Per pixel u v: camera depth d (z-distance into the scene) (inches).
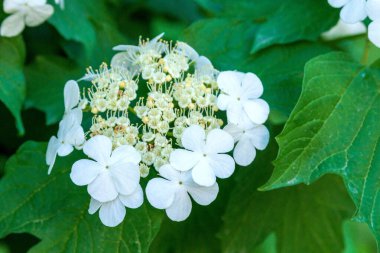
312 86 12.7
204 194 12.3
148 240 12.7
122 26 17.9
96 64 15.6
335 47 16.1
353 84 13.0
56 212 13.3
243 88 12.6
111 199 12.1
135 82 12.9
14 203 13.4
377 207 12.2
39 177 13.6
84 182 12.1
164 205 12.1
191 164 12.1
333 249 16.1
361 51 17.9
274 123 15.3
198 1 16.2
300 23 14.6
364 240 23.5
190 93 12.5
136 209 12.9
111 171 12.0
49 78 15.7
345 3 13.2
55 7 15.3
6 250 16.1
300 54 14.4
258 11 15.4
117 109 12.7
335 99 12.8
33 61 15.8
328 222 16.0
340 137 12.6
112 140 12.3
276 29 14.6
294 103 13.8
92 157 12.1
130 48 13.4
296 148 12.4
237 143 12.6
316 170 12.3
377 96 13.0
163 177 12.3
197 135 12.2
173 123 13.1
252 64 14.5
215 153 12.2
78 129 12.2
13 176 13.6
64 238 13.1
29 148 13.8
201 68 13.3
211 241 15.5
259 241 15.8
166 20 18.6
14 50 15.1
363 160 12.5
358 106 12.9
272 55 14.5
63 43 15.9
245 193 14.9
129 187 12.0
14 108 14.7
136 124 12.6
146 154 12.3
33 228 13.2
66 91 12.8
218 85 12.6
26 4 14.3
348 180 12.3
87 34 15.6
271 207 15.5
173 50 13.3
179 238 15.4
